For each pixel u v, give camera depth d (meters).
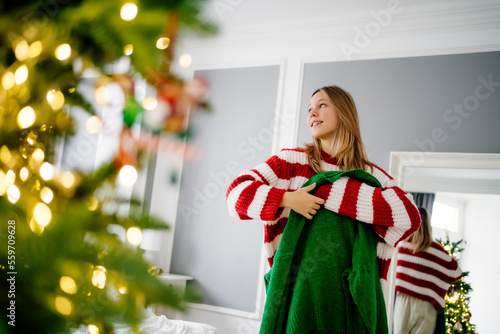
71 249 0.34
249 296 2.88
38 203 0.34
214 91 3.25
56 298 0.34
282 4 2.88
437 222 2.59
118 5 0.40
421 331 2.52
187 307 0.36
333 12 2.92
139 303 0.37
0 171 0.36
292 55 3.10
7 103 0.39
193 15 0.44
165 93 0.52
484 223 2.49
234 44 3.27
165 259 3.06
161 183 3.14
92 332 0.37
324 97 1.21
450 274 2.53
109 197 0.43
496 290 2.43
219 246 3.03
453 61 2.69
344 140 1.17
